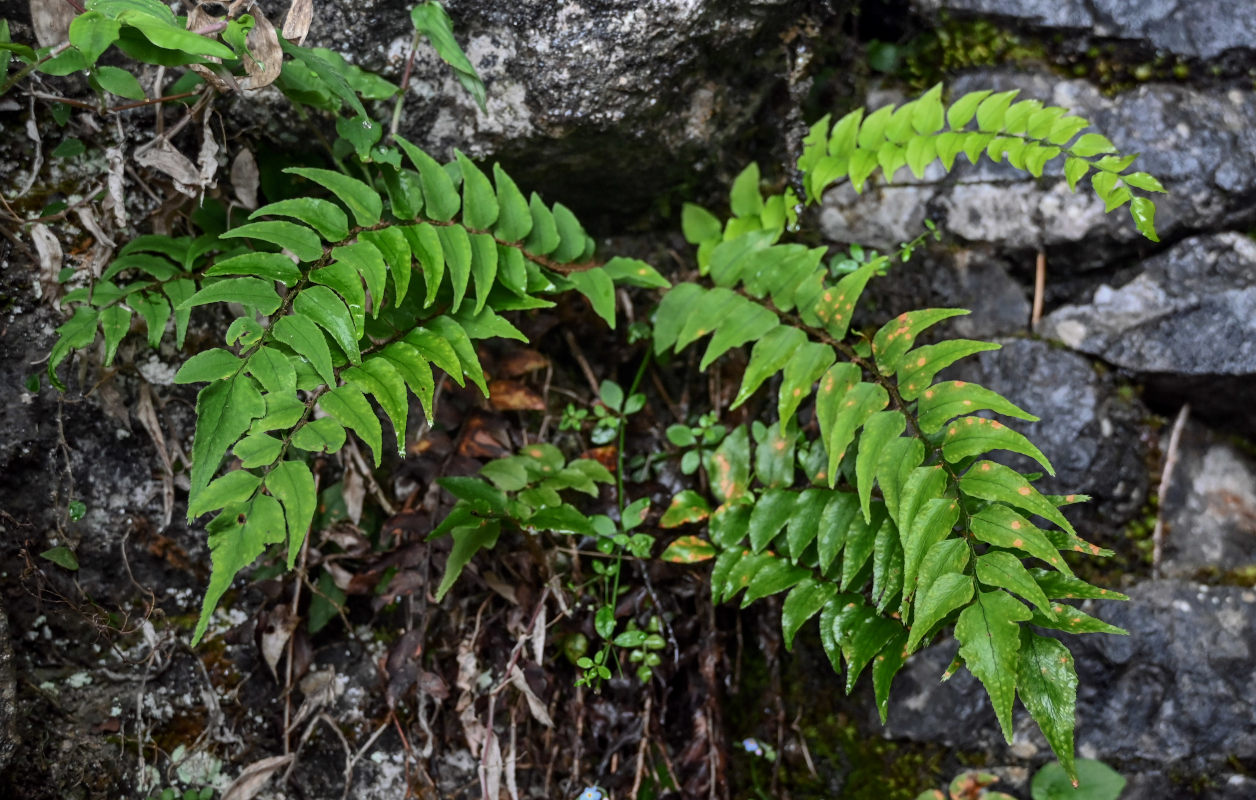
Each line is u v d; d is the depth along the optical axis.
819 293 2.06
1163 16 2.35
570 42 2.09
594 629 2.23
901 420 1.81
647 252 2.54
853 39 2.49
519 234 2.05
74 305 2.02
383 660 2.22
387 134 2.17
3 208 1.95
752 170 2.38
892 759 2.34
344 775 2.20
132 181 2.06
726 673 2.29
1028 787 2.29
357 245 1.73
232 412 1.54
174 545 2.14
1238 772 2.25
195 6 1.75
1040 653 1.60
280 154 2.16
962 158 2.41
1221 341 2.28
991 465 1.71
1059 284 2.41
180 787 2.12
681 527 2.26
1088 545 1.72
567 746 2.21
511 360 2.30
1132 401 2.37
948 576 1.61
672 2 2.06
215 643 2.16
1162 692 2.27
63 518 2.05
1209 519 2.36
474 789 2.24
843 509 1.95
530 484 2.14
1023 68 2.44
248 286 1.63
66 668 2.08
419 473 2.19
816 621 2.39
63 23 1.77
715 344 2.07
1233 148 2.32
